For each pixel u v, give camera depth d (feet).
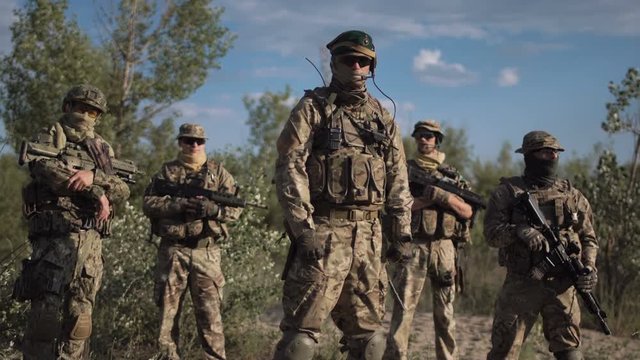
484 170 66.64
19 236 35.96
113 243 24.14
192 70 44.60
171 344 20.45
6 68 40.22
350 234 13.98
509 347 17.58
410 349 24.66
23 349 16.03
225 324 23.93
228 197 20.88
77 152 16.53
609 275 32.86
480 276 37.70
